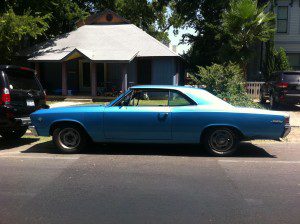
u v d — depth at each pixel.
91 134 8.54
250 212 5.05
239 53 23.58
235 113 8.11
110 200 5.52
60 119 8.58
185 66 32.34
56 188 6.09
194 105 8.29
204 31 29.91
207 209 5.16
